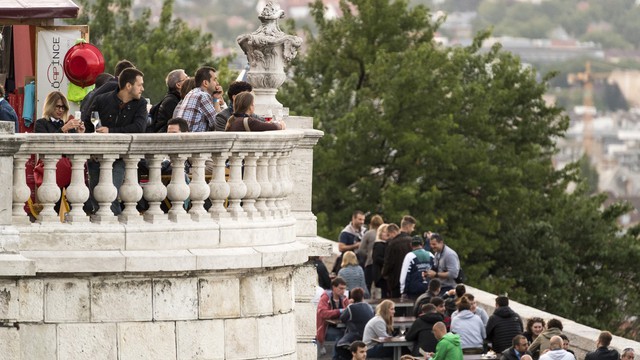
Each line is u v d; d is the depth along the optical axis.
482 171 79.62
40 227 24.98
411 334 39.75
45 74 30.47
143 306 25.41
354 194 78.12
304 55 89.00
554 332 39.12
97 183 25.81
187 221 25.77
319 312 40.66
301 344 31.94
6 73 32.31
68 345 25.14
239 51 79.75
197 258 25.48
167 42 82.06
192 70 80.75
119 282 25.30
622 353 40.19
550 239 81.88
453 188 80.50
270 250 26.33
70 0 30.31
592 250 83.62
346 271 43.66
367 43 88.38
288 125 33.22
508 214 81.94
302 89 86.12
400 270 44.25
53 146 24.84
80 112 27.88
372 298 46.12
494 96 87.25
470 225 79.38
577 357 43.66
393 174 80.75
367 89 83.19
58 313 25.09
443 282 44.09
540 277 80.88
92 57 29.94
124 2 84.88
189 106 28.67
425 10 88.94
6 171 24.56
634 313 83.31
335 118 81.44
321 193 78.06
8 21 30.22
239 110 28.08
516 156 84.81
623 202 86.56
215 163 26.03
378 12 88.25
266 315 26.53
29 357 25.05
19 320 24.95
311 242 31.73
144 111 27.27
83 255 25.00
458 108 80.69
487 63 91.00
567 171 89.25
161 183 25.59
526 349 38.91
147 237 25.36
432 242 44.38
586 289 82.44
